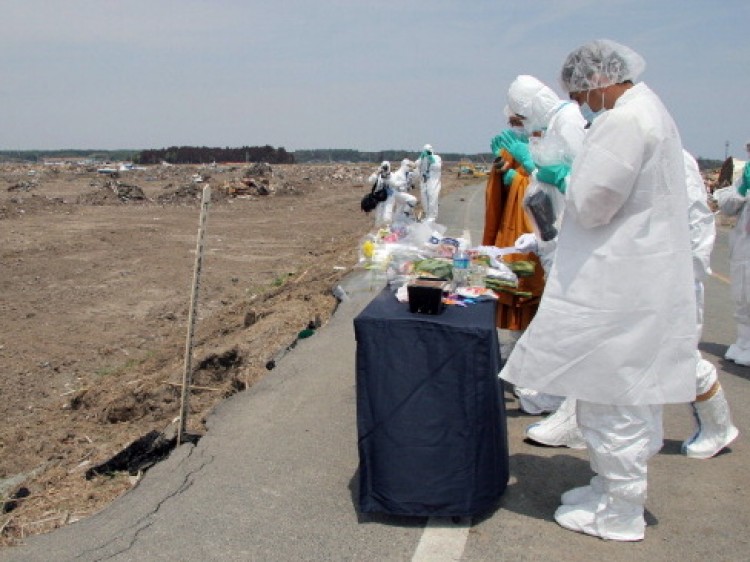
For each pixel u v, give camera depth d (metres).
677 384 3.53
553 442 4.86
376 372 3.75
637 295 3.46
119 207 31.22
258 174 51.16
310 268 15.00
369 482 3.84
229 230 23.78
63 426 6.78
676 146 3.54
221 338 9.32
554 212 4.85
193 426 5.26
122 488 4.49
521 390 5.52
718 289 11.26
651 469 4.55
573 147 4.66
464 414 3.69
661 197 3.46
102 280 14.58
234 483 4.30
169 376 7.45
